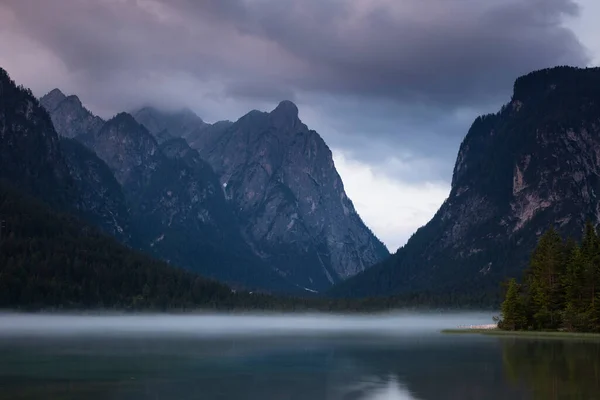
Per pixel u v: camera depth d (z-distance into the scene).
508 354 140.62
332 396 91.50
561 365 120.00
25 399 89.69
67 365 124.69
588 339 182.00
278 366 124.62
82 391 95.69
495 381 102.06
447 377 107.44
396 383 102.12
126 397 91.12
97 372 115.12
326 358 139.00
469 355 140.50
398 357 140.00
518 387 96.06
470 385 98.75
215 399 89.69
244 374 113.25
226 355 145.50
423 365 123.81
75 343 178.00
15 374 112.25
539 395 89.44
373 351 155.25
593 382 100.06
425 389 96.12
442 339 195.12
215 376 110.62
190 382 104.06
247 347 168.38
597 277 199.62
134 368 120.81
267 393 94.06
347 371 116.38
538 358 131.75
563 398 87.00
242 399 89.75
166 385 101.19
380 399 89.06
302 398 90.25
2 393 94.12
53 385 100.88
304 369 119.81
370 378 107.56
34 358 136.62
